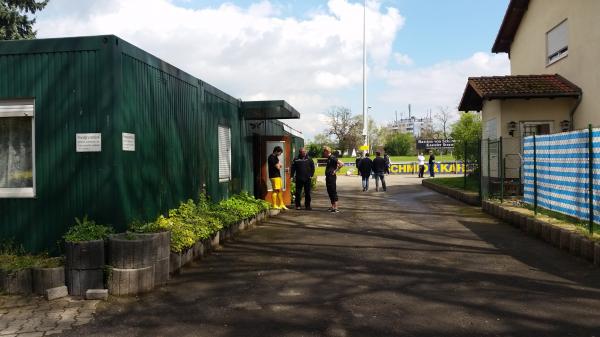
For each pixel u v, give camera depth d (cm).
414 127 11931
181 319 487
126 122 642
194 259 721
